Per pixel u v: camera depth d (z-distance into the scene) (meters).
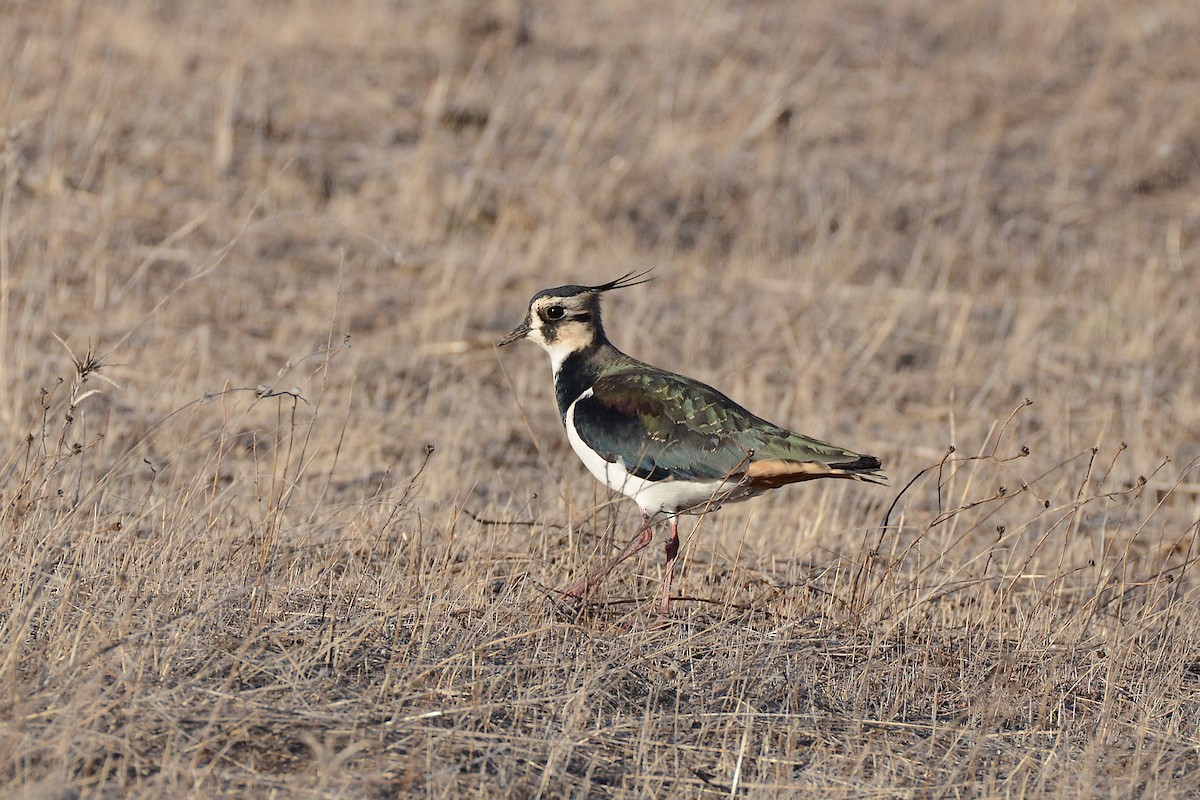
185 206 18.89
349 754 6.23
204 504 10.41
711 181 22.05
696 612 9.05
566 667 7.76
